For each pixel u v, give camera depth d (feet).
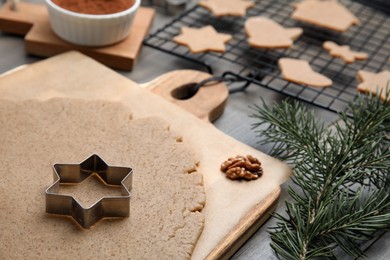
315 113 2.10
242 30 2.47
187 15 2.51
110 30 2.14
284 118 1.77
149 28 2.38
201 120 1.90
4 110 1.82
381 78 2.15
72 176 1.64
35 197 1.60
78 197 1.62
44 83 1.96
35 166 1.68
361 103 1.80
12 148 1.72
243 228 1.60
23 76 1.97
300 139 1.73
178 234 1.55
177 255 1.50
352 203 1.54
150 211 1.60
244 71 2.25
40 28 2.22
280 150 1.88
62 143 1.75
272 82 2.21
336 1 2.65
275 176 1.75
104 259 1.48
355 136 1.69
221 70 2.24
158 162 1.73
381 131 1.77
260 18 2.39
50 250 1.48
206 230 1.58
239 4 2.47
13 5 2.30
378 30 2.58
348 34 2.53
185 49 2.32
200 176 1.70
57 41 2.18
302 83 2.09
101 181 1.68
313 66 2.32
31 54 2.20
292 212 1.67
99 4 2.19
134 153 1.75
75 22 2.09
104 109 1.87
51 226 1.54
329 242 1.59
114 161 1.71
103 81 2.00
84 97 1.93
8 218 1.54
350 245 1.58
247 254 1.61
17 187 1.62
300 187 1.76
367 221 1.51
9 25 2.27
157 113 1.90
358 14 2.68
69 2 2.17
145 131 1.82
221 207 1.64
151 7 2.55
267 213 1.68
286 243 1.51
